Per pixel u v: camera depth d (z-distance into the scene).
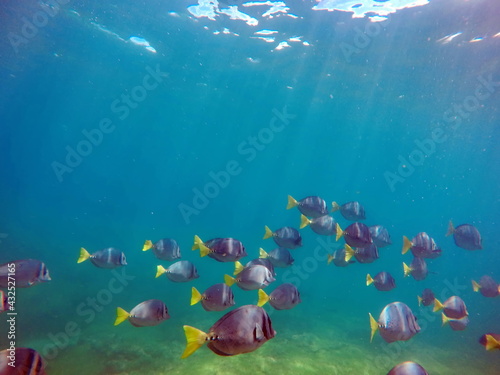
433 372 8.38
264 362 7.43
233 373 6.77
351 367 7.86
